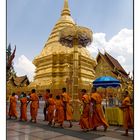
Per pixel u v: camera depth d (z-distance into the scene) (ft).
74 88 43.65
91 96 31.78
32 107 41.81
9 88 88.33
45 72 85.97
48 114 37.83
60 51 85.81
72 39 49.49
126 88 51.55
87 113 31.19
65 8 99.45
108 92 55.62
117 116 36.06
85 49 92.79
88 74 85.92
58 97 36.09
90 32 48.34
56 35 93.15
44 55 88.74
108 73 94.99
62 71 83.05
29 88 84.02
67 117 35.22
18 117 50.39
